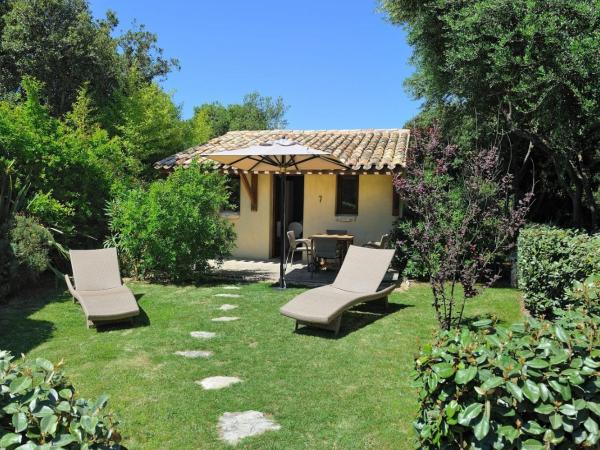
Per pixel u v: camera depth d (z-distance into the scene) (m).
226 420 4.91
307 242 15.12
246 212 16.88
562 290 7.10
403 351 7.11
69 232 13.12
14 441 2.00
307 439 4.53
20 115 13.62
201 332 8.03
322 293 9.00
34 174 13.10
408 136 17.75
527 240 8.37
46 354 6.82
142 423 4.79
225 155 11.20
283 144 11.54
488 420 2.59
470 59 10.57
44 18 24.41
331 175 15.98
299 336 7.85
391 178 15.34
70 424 2.21
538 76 9.62
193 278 13.02
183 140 26.62
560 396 2.67
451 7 11.54
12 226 11.01
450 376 2.85
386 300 9.70
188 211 12.40
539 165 16.95
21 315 9.09
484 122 13.34
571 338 2.94
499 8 9.88
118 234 13.66
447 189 10.82
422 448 3.20
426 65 13.83
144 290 11.55
